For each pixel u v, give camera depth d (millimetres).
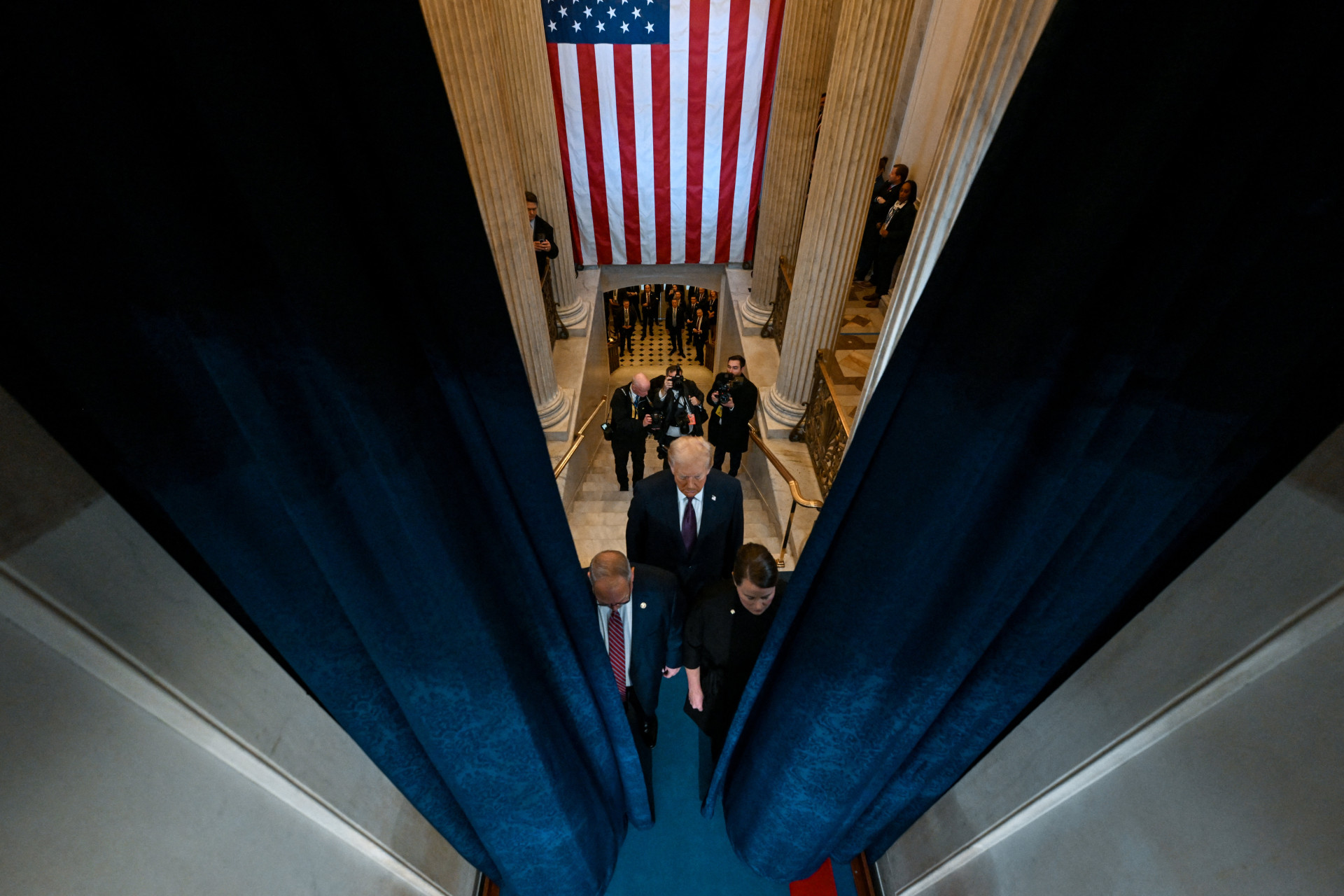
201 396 815
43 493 779
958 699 1507
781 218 6125
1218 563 951
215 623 1074
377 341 817
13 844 769
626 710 2436
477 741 1399
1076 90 668
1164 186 712
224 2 548
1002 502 1046
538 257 6211
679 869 2309
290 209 665
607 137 6199
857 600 1308
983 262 833
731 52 5680
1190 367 820
